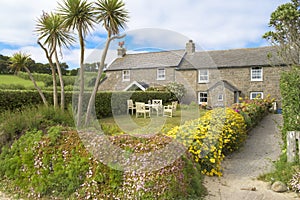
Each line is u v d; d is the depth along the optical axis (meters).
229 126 5.35
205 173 4.11
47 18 6.04
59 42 6.16
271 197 3.25
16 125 4.55
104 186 3.15
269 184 3.66
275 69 15.81
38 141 3.81
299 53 8.67
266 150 5.89
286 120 5.03
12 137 4.38
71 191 3.29
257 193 3.39
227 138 5.12
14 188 3.65
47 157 3.57
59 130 3.95
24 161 3.69
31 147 3.81
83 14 4.60
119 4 4.49
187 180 3.31
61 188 3.38
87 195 3.15
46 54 6.16
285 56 9.77
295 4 8.62
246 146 6.30
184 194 3.15
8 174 3.81
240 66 16.73
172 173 3.10
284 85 5.54
